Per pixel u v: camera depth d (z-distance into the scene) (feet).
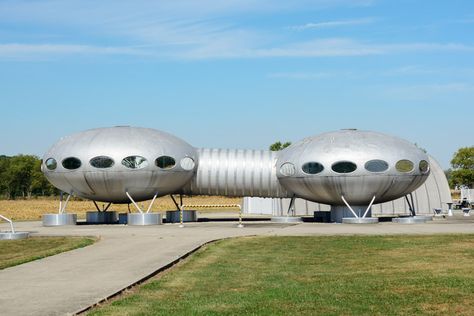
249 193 122.62
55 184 119.14
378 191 112.47
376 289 40.86
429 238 78.43
